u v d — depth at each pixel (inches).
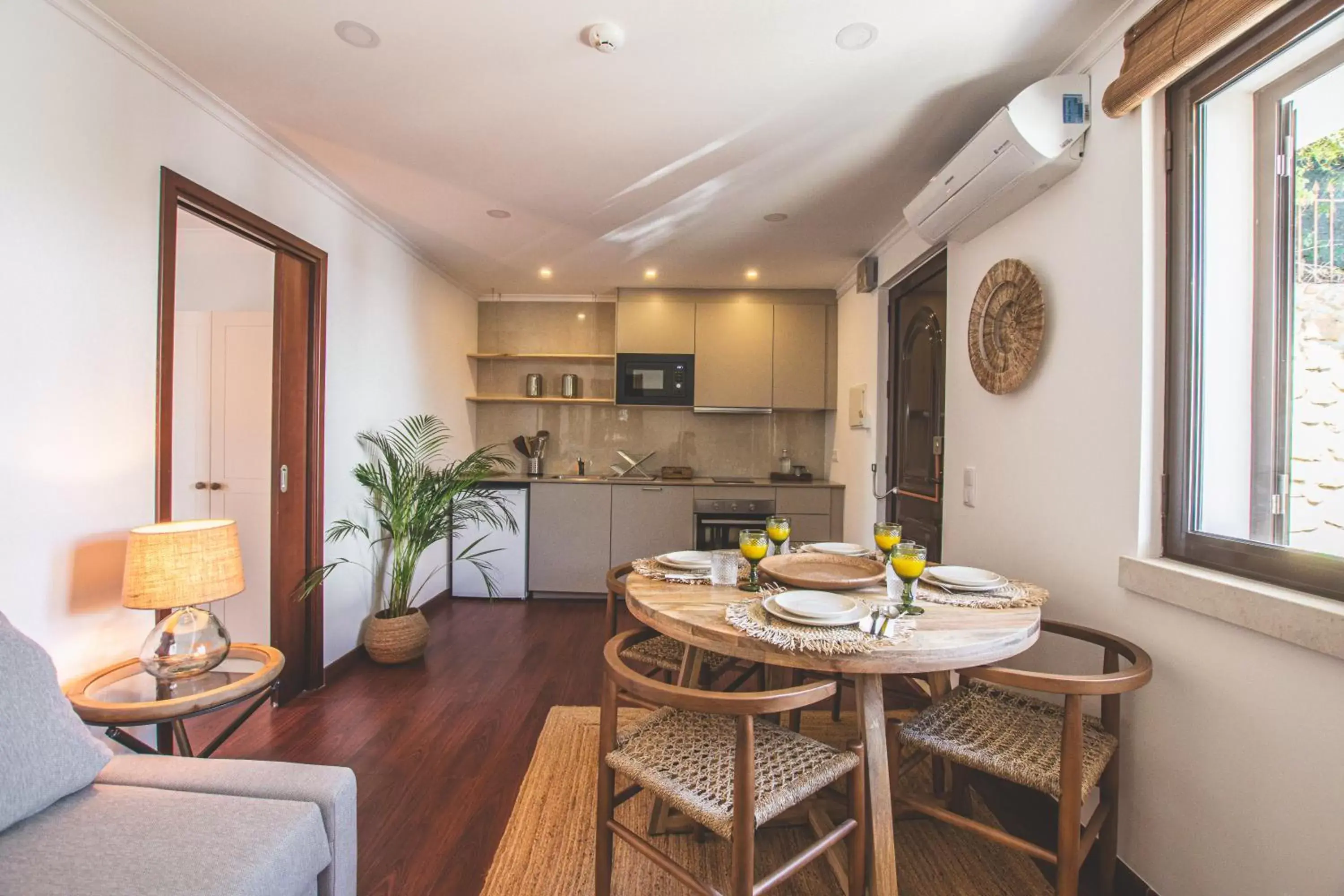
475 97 79.0
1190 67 53.0
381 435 130.6
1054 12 61.7
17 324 57.7
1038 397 75.4
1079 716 49.0
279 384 99.8
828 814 70.7
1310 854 43.8
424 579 156.1
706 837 68.1
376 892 59.4
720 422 194.2
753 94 77.3
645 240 136.4
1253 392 51.7
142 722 54.6
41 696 45.1
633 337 179.2
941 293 112.0
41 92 59.6
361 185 108.4
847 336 167.9
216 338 114.3
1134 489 60.0
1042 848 51.8
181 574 62.9
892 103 79.4
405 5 61.7
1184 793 54.2
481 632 141.9
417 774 80.3
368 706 101.0
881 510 140.9
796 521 171.8
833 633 52.1
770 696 45.1
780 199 111.7
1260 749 47.4
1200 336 56.1
